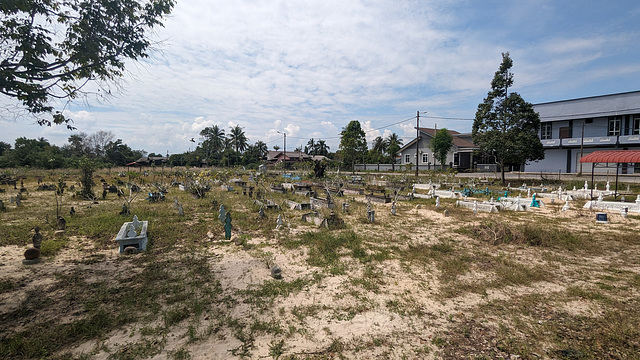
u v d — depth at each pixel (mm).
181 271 6371
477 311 4875
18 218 11617
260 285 5715
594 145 32656
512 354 3771
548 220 12117
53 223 10539
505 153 25844
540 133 37688
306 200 17797
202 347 3828
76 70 5613
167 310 4707
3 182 25891
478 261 7348
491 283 5961
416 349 3863
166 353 3701
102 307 4812
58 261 6961
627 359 3645
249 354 3717
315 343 3967
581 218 12461
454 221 12008
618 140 30969
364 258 7363
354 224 11359
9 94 4887
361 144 49719
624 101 31000
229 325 4324
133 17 6066
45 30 5211
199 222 11320
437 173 36969
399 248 8305
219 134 77312
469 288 5707
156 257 7293
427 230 10516
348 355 3732
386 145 78688
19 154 44000
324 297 5293
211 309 4797
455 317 4688
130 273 6262
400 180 30688
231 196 19500
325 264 6922
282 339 4047
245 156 75000
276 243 8625
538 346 3930
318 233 9641
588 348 3873
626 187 22547
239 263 6934
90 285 5629
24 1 4672
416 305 5043
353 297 5305
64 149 66375
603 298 5273
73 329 4117
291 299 5195
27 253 6715
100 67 5824
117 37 5926
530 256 7738
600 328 4348
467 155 44469
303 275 6281
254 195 20031
